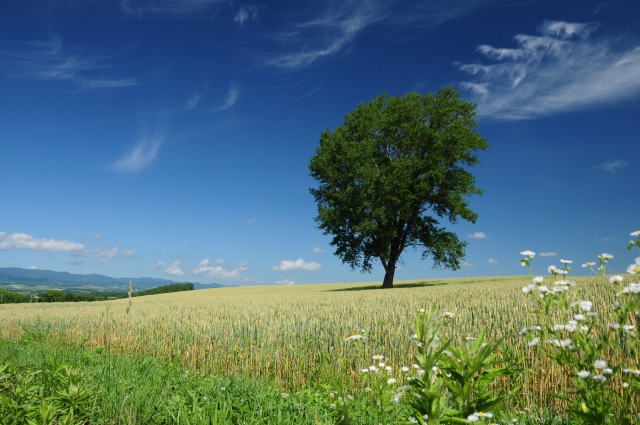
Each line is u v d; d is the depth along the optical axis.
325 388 6.12
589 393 2.47
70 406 4.07
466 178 35.91
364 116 39.47
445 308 13.32
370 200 36.41
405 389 2.61
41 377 5.33
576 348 2.64
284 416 4.73
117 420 4.73
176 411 4.90
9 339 15.45
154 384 6.07
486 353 2.33
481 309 12.72
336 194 37.72
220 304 22.64
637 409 2.67
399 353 8.09
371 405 4.71
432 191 37.03
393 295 21.67
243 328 12.20
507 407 4.82
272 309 17.31
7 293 59.94
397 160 37.62
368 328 9.91
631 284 2.64
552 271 3.12
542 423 4.46
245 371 8.70
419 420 2.33
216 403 4.94
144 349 11.75
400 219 37.84
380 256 37.47
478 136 37.56
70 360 8.32
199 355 10.38
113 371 6.80
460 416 2.34
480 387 2.98
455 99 38.06
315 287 58.62
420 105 38.81
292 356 9.03
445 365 2.38
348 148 37.66
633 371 2.41
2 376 4.76
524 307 12.08
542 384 5.62
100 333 14.66
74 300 62.28
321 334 9.85
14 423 3.76
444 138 35.91
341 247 38.66
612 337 5.05
